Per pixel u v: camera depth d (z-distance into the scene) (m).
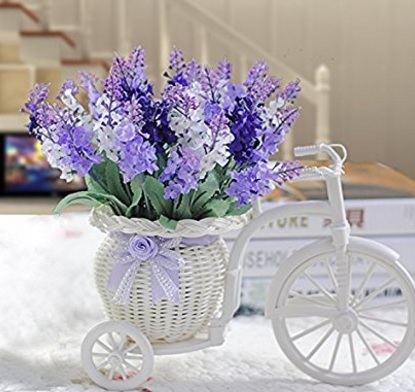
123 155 0.80
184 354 0.87
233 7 3.79
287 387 0.83
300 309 0.85
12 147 3.41
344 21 3.77
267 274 0.95
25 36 3.03
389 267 0.85
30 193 3.40
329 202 0.85
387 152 3.84
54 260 1.09
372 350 0.85
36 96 0.83
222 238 0.87
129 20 3.38
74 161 0.81
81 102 0.86
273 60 3.14
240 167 0.82
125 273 0.83
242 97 0.82
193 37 3.71
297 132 3.67
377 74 3.80
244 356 0.88
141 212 0.83
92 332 0.83
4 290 1.01
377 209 0.95
